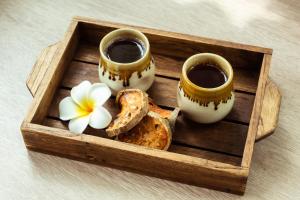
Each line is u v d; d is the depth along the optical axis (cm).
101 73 83
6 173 82
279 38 99
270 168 82
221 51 87
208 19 102
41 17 102
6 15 102
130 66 80
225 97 78
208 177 77
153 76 84
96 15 103
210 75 81
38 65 88
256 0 104
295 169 82
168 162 76
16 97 90
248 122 83
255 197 79
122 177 81
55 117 84
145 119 79
